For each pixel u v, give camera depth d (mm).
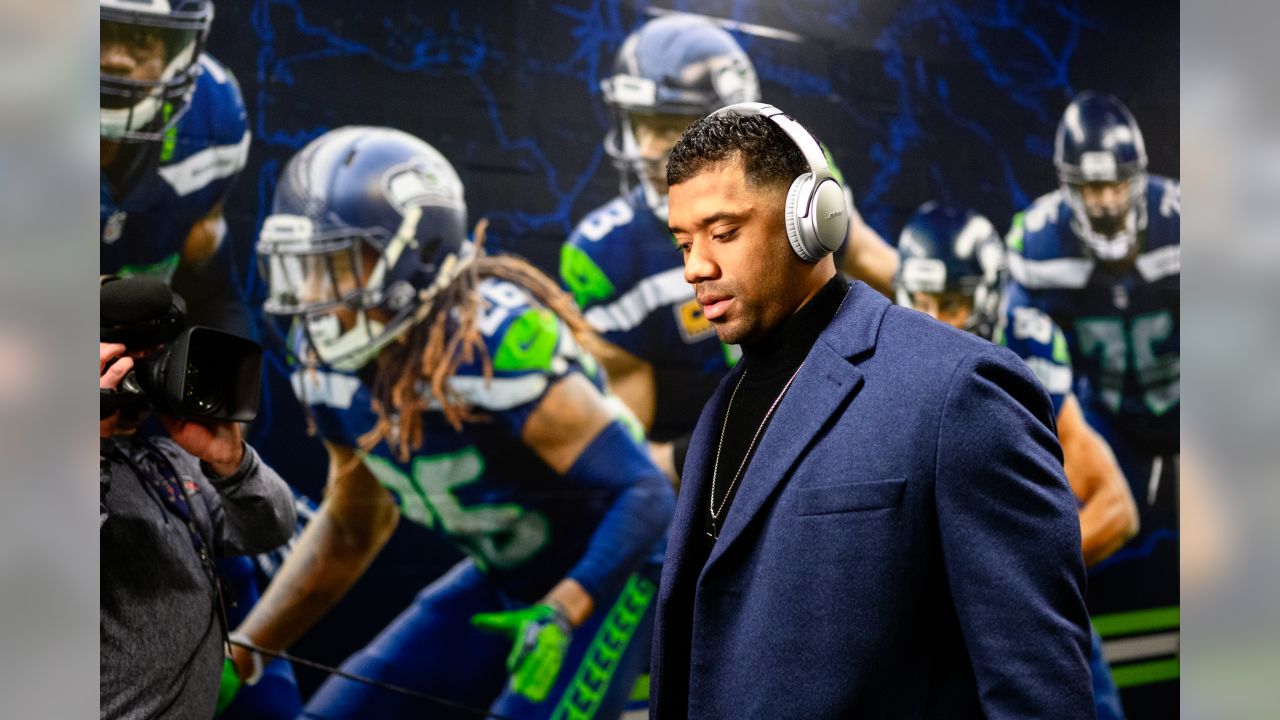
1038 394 904
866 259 2424
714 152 947
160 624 1298
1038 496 843
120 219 1769
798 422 938
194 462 1473
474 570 2062
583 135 2166
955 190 2527
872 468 884
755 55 2320
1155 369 2715
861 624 867
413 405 2010
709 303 981
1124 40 2725
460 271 2049
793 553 896
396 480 1997
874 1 2445
